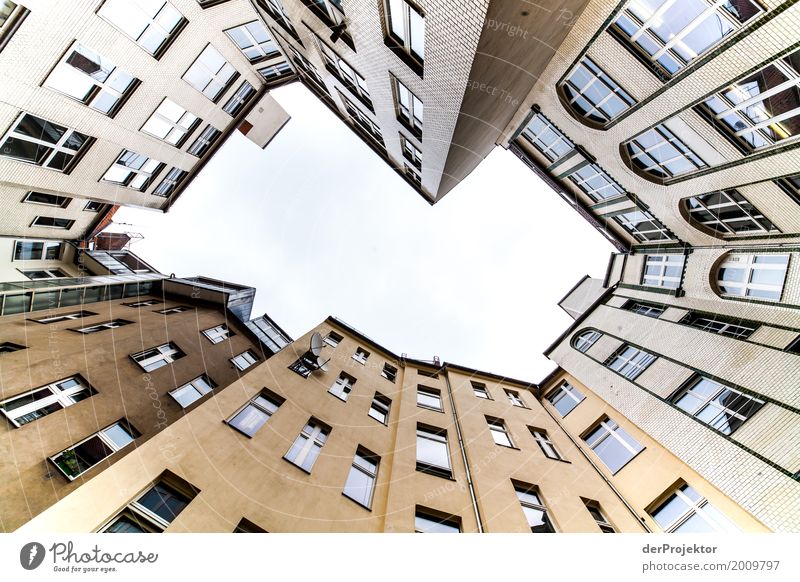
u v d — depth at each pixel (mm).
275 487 7816
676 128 9531
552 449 13648
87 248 18984
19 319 11133
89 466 8117
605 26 8500
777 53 6543
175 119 15688
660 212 12984
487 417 14750
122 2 10555
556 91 11125
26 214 14641
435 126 9172
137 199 17766
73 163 13266
